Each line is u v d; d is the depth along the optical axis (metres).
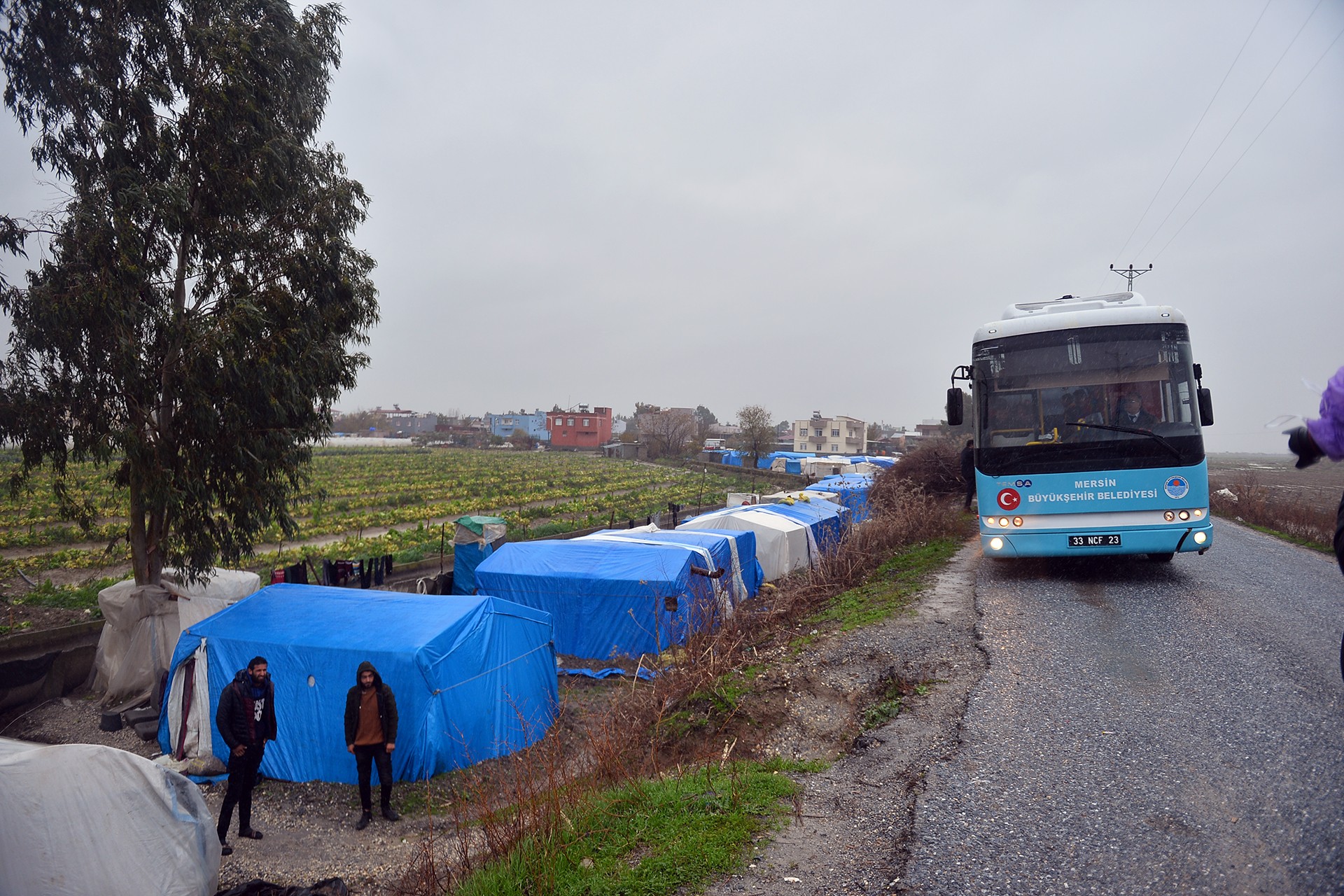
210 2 11.66
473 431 156.25
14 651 12.56
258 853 7.65
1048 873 3.81
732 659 8.88
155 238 11.21
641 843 4.86
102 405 11.19
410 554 26.34
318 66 12.70
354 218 13.00
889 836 4.48
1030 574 11.50
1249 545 16.42
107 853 5.63
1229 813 4.16
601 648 14.60
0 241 10.27
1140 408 9.84
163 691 11.95
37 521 31.72
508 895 4.54
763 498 30.64
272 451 11.91
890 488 23.81
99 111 10.77
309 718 9.85
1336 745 4.84
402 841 7.79
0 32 10.41
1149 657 7.07
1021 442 10.27
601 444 127.56
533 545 16.73
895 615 9.84
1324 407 2.10
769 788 5.43
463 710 9.98
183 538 12.21
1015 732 5.63
